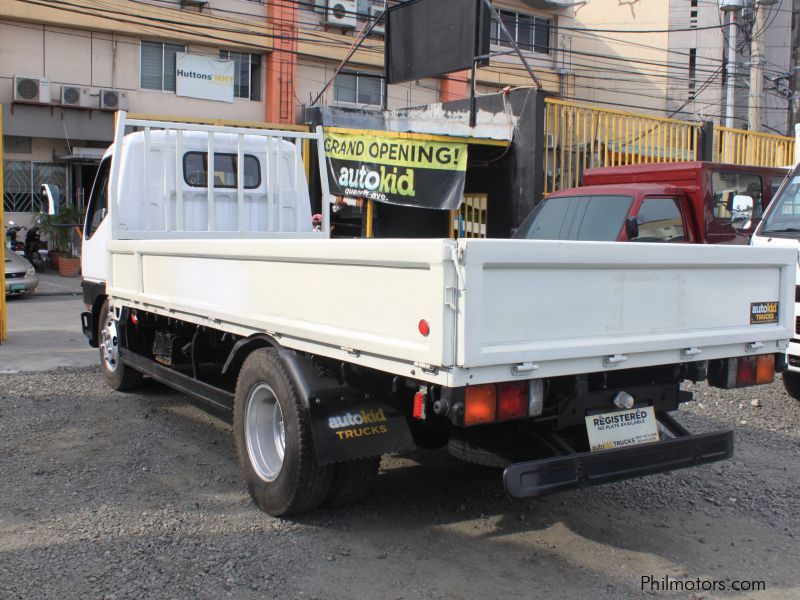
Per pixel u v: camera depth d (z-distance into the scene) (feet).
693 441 13.70
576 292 12.17
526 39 102.37
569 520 15.23
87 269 27.07
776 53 105.91
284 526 14.61
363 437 13.60
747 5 70.13
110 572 12.53
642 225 27.02
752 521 15.35
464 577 12.60
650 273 13.12
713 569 13.14
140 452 19.15
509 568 12.98
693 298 13.78
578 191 29.09
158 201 24.17
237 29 77.71
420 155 45.03
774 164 57.36
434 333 10.98
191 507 15.52
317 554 13.37
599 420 13.66
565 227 27.89
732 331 14.38
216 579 12.35
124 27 72.43
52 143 73.67
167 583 12.18
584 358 12.30
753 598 12.13
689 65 108.47
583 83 112.27
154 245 19.99
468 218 50.01
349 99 88.12
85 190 76.23
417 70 51.80
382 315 12.11
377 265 12.16
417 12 51.11
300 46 82.48
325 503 14.80
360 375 13.93
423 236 53.52
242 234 24.97
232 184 25.35
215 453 19.17
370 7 86.22
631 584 12.51
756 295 14.83
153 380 26.35
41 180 73.67
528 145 45.39
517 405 11.76
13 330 39.81
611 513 15.65
